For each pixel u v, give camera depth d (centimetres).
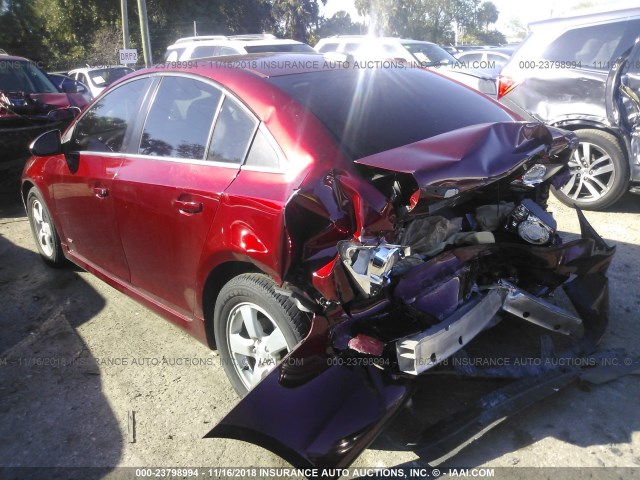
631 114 512
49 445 277
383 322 240
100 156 363
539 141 264
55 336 376
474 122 304
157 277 332
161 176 308
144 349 355
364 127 270
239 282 270
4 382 327
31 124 686
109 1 2964
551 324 282
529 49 586
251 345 277
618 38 536
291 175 249
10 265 495
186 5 3075
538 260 279
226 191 268
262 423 223
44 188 425
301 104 272
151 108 337
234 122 285
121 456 268
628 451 251
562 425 268
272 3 3575
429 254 259
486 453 254
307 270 233
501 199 298
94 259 397
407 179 229
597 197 543
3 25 2862
